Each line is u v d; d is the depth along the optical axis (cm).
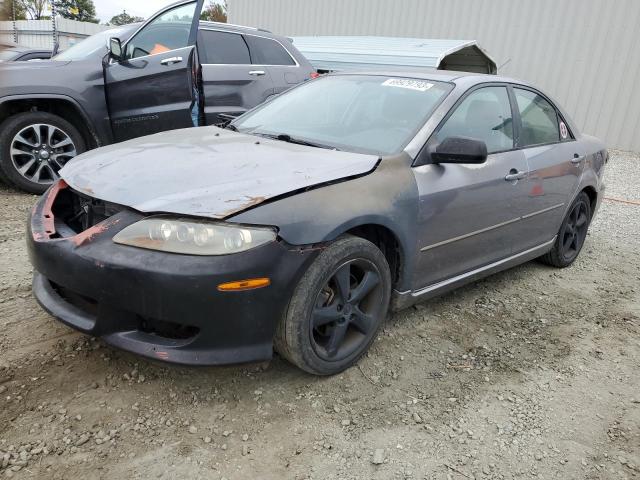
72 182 274
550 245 447
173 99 589
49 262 246
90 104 551
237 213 230
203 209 229
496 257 378
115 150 305
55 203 289
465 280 357
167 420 240
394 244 296
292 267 240
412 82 359
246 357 241
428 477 224
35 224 267
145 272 223
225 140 319
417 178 300
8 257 394
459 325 357
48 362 270
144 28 585
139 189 247
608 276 479
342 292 268
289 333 250
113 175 266
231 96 648
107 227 238
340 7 1538
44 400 244
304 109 369
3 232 442
